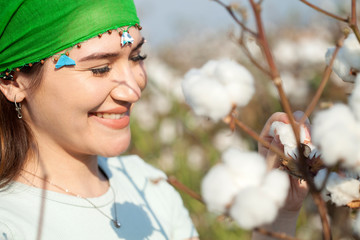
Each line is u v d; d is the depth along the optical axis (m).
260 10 0.70
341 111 0.69
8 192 1.37
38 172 1.42
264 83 3.46
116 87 1.34
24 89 1.38
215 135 3.53
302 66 3.94
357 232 0.78
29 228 1.31
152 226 1.58
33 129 1.43
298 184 1.32
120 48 1.33
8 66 1.36
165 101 4.16
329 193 0.83
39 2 1.30
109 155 1.39
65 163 1.44
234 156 0.68
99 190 1.54
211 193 0.67
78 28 1.30
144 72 1.50
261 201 0.63
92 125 1.37
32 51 1.32
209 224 3.01
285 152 0.97
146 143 3.71
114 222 1.47
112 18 1.33
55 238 1.33
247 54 0.77
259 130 3.30
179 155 3.49
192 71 0.78
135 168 1.78
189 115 3.70
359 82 0.72
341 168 0.77
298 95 3.45
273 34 4.44
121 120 1.39
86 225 1.40
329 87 3.20
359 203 0.81
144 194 1.68
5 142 1.39
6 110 1.40
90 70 1.31
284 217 1.35
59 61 1.29
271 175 0.68
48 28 1.31
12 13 1.32
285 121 1.20
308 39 4.12
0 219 1.28
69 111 1.34
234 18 0.77
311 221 2.86
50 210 1.37
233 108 0.75
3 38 1.35
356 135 0.68
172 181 0.76
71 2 1.30
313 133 0.70
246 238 2.90
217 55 6.06
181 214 1.75
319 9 0.83
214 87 0.72
